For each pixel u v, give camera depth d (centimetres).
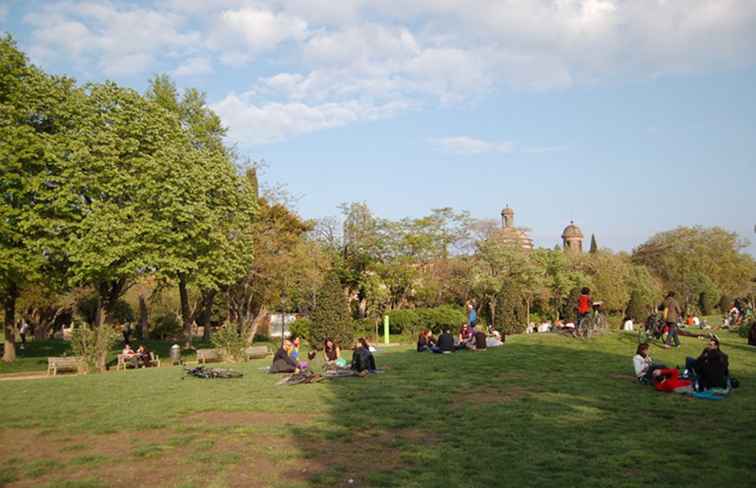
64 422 1273
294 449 1018
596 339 2650
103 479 875
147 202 3011
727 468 879
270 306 4753
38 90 3003
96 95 3089
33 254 2892
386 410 1323
